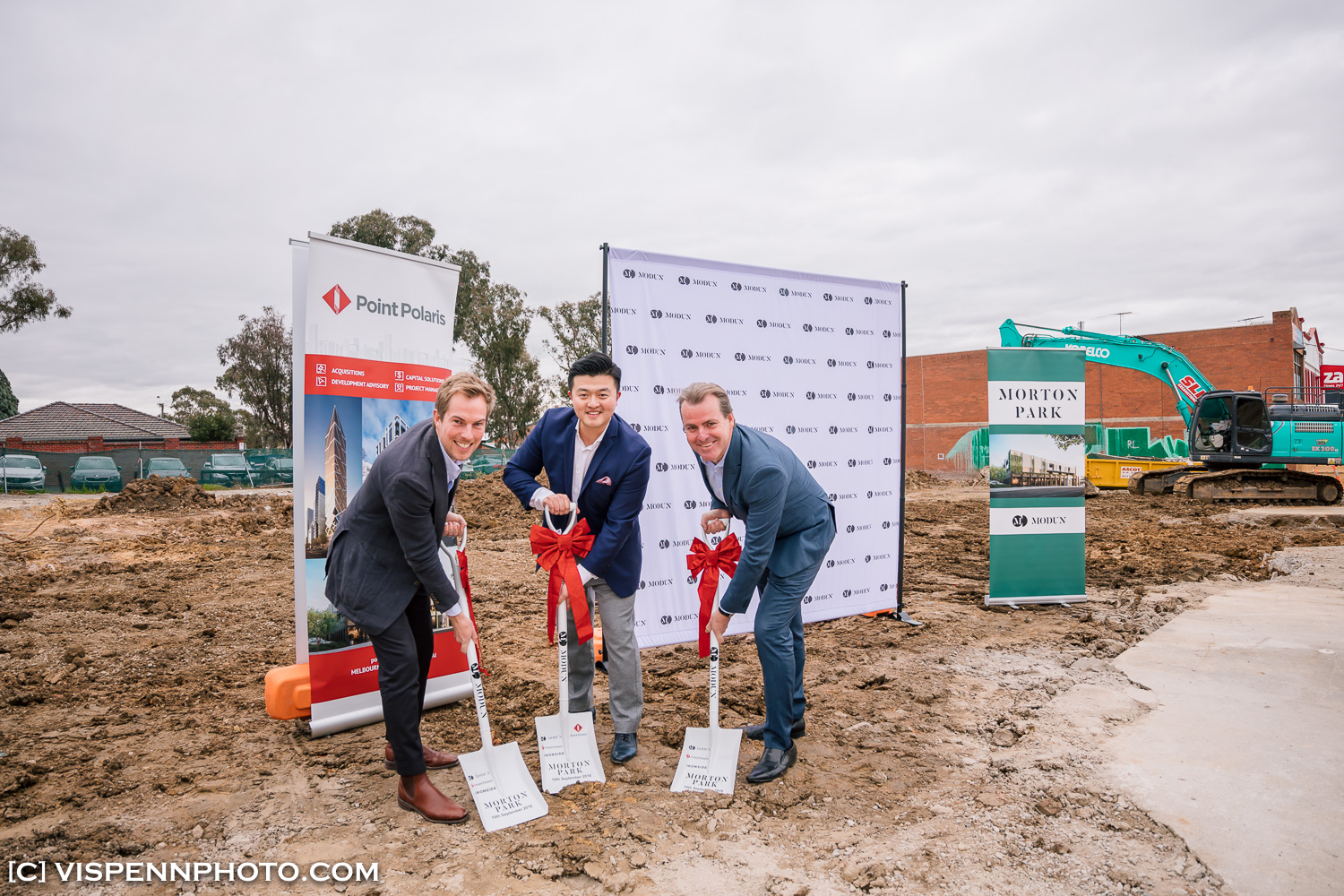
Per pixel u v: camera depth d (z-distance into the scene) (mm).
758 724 3748
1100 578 7734
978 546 10922
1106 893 2270
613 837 2605
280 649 5332
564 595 3059
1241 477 16812
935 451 33156
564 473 3203
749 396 4844
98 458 25406
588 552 3086
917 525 13523
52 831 2643
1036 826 2678
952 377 32688
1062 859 2459
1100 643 5090
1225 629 5410
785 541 3225
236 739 3562
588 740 3102
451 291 3902
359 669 3611
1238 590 6961
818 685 4348
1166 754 3254
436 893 2293
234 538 11789
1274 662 4582
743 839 2611
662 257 4465
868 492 5480
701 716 3871
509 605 6855
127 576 8461
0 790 2953
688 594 4539
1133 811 2766
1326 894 2234
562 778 2994
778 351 4957
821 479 5227
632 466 3115
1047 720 3697
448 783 3059
